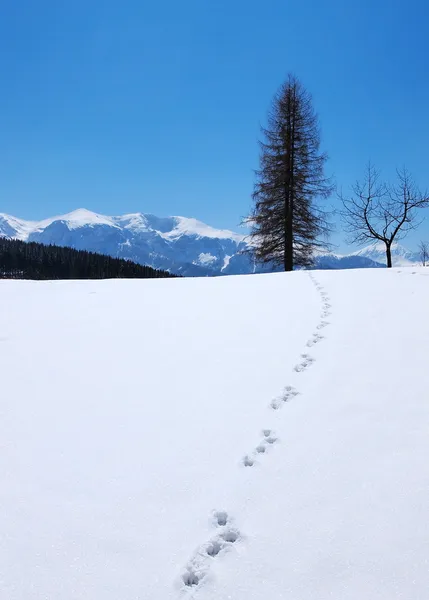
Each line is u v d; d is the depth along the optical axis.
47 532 1.90
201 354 4.58
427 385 3.33
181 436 2.80
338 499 2.07
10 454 2.62
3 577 1.63
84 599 1.53
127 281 11.92
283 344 4.73
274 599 1.51
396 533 1.82
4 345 5.25
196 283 10.78
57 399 3.51
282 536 1.84
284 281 9.92
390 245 19.08
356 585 1.56
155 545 1.81
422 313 5.48
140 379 3.92
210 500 2.12
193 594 1.54
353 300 6.75
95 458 2.55
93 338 5.48
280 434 2.77
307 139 21.09
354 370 3.79
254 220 21.47
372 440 2.60
